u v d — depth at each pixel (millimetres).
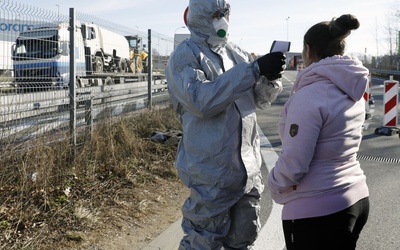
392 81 10328
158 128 8680
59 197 4621
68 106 5883
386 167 7406
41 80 5812
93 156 5891
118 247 3826
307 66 2371
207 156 2748
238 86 2486
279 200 2344
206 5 2715
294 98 2240
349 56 2254
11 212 4070
